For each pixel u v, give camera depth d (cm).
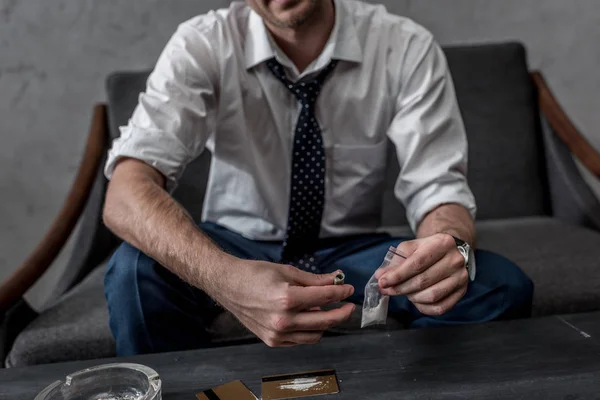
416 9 184
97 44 181
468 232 96
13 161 185
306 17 102
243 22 115
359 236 119
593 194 153
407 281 75
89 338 104
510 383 68
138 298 94
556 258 127
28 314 116
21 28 178
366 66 113
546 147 162
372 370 72
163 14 181
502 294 94
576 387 67
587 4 189
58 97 183
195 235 83
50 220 190
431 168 105
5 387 72
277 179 118
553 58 192
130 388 64
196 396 68
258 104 114
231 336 103
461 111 160
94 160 149
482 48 163
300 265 112
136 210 89
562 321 83
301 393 68
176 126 105
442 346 77
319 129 112
